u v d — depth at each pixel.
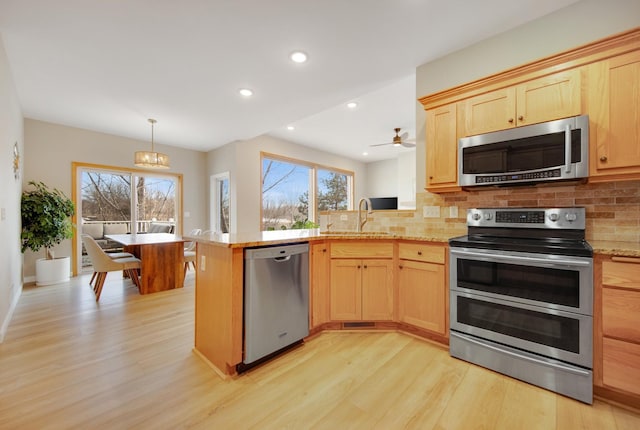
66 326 2.60
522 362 1.75
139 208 5.49
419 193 2.72
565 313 1.62
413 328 2.43
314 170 7.01
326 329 2.53
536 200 2.12
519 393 1.64
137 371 1.86
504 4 1.94
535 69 1.88
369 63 2.66
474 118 2.15
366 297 2.47
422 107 2.69
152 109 3.82
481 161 2.08
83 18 2.04
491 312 1.89
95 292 3.56
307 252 2.26
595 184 1.90
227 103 3.59
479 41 2.35
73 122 4.39
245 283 1.86
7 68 2.55
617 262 1.49
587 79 1.71
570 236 1.95
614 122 1.63
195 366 1.93
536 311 1.71
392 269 2.46
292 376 1.82
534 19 2.10
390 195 8.22
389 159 8.25
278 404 1.54
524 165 1.90
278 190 6.30
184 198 5.98
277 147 6.11
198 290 2.16
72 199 4.62
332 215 3.24
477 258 1.92
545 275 1.69
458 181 2.20
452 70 2.50
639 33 1.54
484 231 2.30
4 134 2.51
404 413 1.47
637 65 1.58
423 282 2.28
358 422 1.41
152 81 3.01
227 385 1.72
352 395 1.62
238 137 5.21
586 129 1.68
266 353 1.94
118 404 1.54
